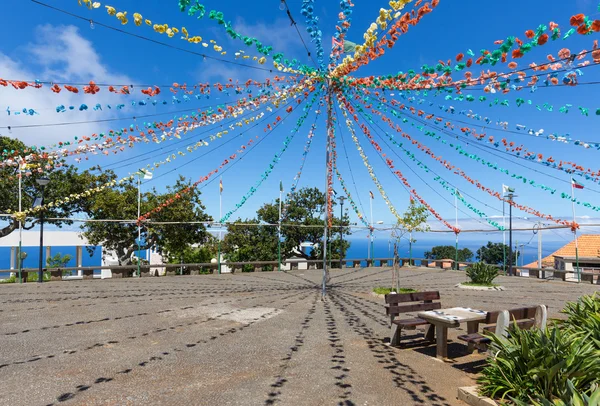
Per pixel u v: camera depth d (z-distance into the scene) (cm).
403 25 461
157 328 724
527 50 386
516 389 373
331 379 466
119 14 450
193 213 1870
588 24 338
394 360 539
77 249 2625
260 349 590
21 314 853
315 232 2278
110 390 429
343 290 1282
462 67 465
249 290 1264
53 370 493
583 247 2303
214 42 535
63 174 1830
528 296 1171
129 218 1750
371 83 693
